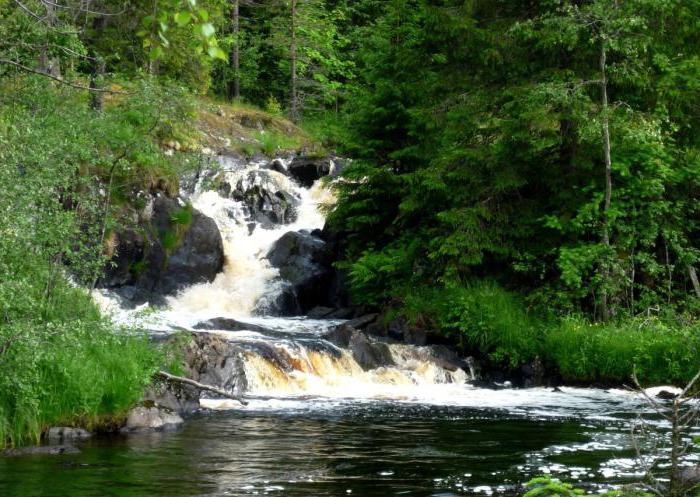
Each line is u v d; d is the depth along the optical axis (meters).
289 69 43.31
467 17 20.52
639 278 20.73
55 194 11.74
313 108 42.91
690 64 19.47
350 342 17.70
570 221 19.55
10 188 9.87
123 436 10.42
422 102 22.81
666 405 14.55
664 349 17.14
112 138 13.47
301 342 16.83
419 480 8.25
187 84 29.72
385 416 12.78
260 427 11.41
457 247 20.17
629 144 19.38
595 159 20.20
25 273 10.60
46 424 10.21
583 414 13.34
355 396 15.16
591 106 18.97
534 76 20.12
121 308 20.34
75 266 12.05
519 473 8.61
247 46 44.19
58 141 11.35
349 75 43.84
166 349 13.05
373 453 9.66
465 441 10.59
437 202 21.86
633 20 18.39
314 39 43.47
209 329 18.39
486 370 18.48
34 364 9.37
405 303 20.02
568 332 18.02
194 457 9.20
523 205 20.72
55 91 13.26
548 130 19.77
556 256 20.41
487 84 21.11
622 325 18.34
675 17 19.80
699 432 11.31
